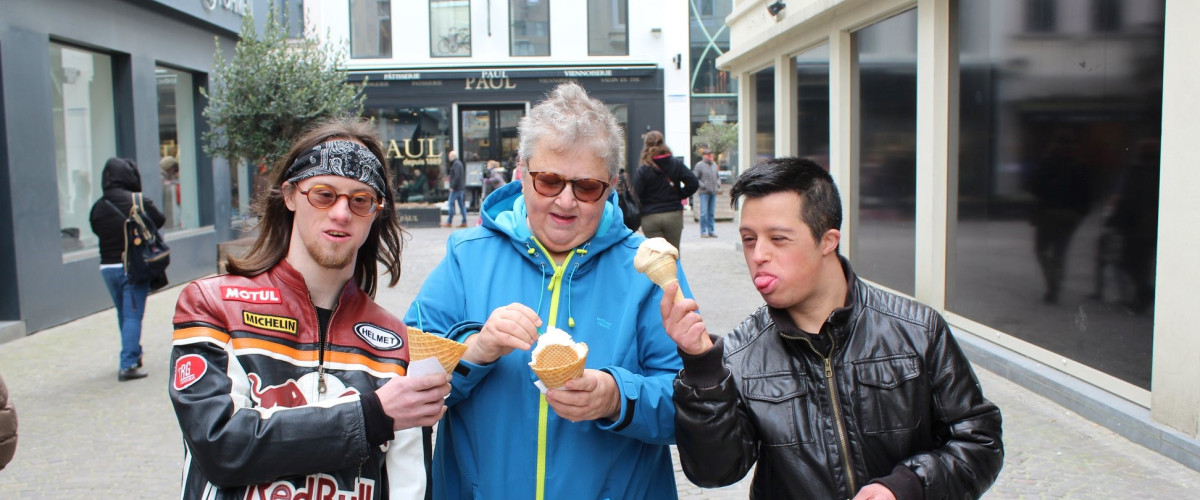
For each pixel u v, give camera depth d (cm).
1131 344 502
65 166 944
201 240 1225
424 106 2356
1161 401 460
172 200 1187
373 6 2369
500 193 234
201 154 1273
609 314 216
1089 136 535
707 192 1702
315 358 176
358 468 175
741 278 1118
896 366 197
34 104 850
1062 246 572
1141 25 485
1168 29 446
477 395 212
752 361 206
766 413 200
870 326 201
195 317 167
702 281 1095
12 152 814
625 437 213
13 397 605
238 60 907
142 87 1070
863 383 197
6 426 198
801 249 190
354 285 189
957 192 729
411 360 178
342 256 177
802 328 204
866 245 954
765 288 194
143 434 524
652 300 218
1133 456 454
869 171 939
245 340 169
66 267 899
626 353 213
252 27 932
